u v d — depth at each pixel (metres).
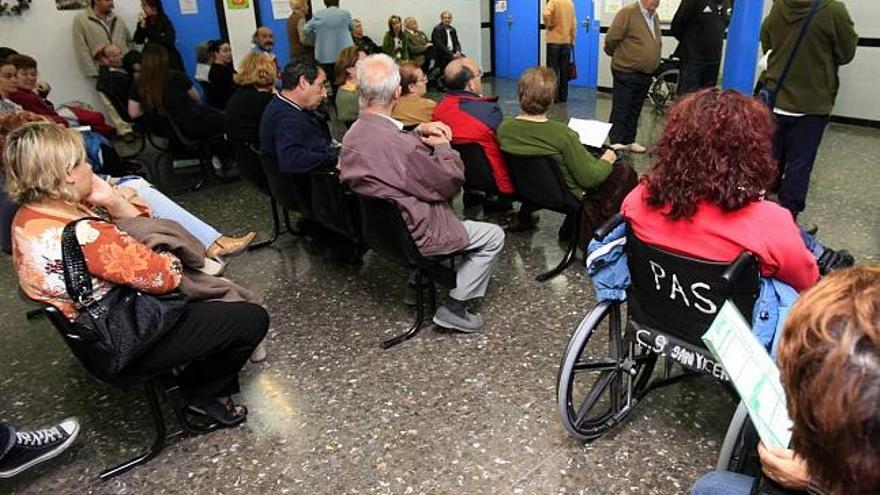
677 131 1.42
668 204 1.46
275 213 3.55
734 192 1.37
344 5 8.30
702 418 1.96
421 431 1.99
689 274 1.47
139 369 1.72
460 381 2.22
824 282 0.70
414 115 3.42
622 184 2.76
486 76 9.68
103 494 1.82
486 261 2.45
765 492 1.00
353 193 2.34
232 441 2.00
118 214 1.94
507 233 3.50
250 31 7.72
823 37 2.88
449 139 2.39
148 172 5.30
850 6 5.05
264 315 1.95
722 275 1.37
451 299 2.49
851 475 0.63
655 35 4.64
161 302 1.70
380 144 2.20
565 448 1.87
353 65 4.11
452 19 9.08
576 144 2.68
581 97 7.50
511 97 7.84
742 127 1.36
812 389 0.64
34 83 4.26
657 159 1.50
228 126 3.48
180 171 5.28
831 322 0.64
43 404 2.26
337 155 2.87
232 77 6.07
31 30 6.28
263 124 2.98
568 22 6.89
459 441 1.93
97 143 3.90
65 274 1.59
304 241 3.61
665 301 1.57
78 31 6.37
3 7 6.07
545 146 2.69
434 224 2.26
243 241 2.65
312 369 2.36
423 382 2.23
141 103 4.75
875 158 4.34
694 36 4.92
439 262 2.42
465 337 2.50
